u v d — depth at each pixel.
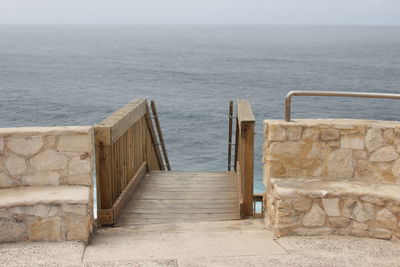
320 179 4.11
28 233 3.73
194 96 47.75
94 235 4.20
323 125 4.08
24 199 3.72
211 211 5.38
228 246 3.75
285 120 4.18
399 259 3.36
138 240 3.99
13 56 107.88
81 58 102.81
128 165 5.92
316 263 3.30
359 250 3.53
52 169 4.09
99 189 4.70
